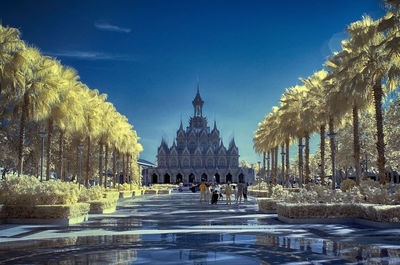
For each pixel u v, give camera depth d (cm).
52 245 1359
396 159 5247
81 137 5362
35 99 3362
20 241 1456
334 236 1585
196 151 19575
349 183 3562
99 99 5747
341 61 3419
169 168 19362
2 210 2164
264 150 8762
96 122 4850
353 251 1220
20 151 3303
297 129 5125
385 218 1944
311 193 2403
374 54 2873
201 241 1441
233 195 6781
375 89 2961
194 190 9562
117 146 6831
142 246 1332
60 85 3503
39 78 3450
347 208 2170
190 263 1052
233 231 1756
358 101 3272
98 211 2930
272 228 1880
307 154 4809
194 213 2920
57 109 3722
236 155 19562
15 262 1069
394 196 2222
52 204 2217
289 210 2145
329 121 4181
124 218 2511
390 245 1339
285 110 5234
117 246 1332
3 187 2270
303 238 1522
